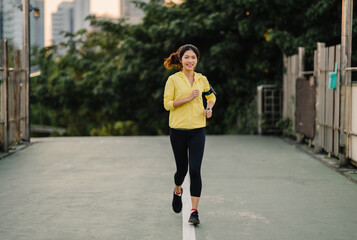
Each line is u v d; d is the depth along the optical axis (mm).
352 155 7391
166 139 12344
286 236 4191
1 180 6816
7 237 4203
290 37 13219
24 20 11312
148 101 21109
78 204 5387
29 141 11320
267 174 7180
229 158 8828
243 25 14586
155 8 17438
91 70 22656
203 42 17219
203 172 7359
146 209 5156
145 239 4137
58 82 21516
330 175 7074
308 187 6230
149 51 18078
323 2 12492
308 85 9945
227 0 14984
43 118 36781
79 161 8602
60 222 4672
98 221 4703
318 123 9102
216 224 4574
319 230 4367
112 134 21641
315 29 13242
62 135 26047
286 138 12125
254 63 15453
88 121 25562
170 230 4395
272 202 5434
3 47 9383
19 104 10930
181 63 4680
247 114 14969
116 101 20969
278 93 13609
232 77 16484
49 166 8055
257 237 4168
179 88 4559
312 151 9477
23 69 11273
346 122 7469
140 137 12914
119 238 4168
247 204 5348
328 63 8586
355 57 12453
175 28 15938
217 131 17547
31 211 5094
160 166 8000
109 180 6777
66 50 24500
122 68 19172
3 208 5223
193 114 4551
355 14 12359
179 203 4828
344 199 5566
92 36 24344
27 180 6805
